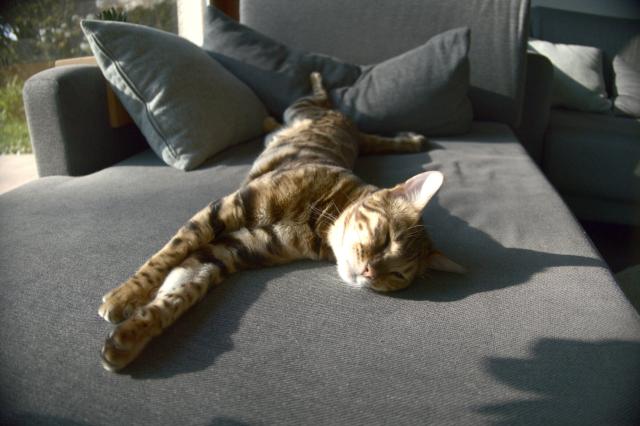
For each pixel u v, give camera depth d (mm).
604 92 3701
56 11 2490
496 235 1517
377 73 2609
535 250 1428
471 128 2770
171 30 3326
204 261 1248
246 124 2297
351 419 831
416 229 1445
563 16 4059
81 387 859
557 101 3688
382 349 991
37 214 1439
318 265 1422
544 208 1699
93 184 1712
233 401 849
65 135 1867
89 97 1972
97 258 1234
